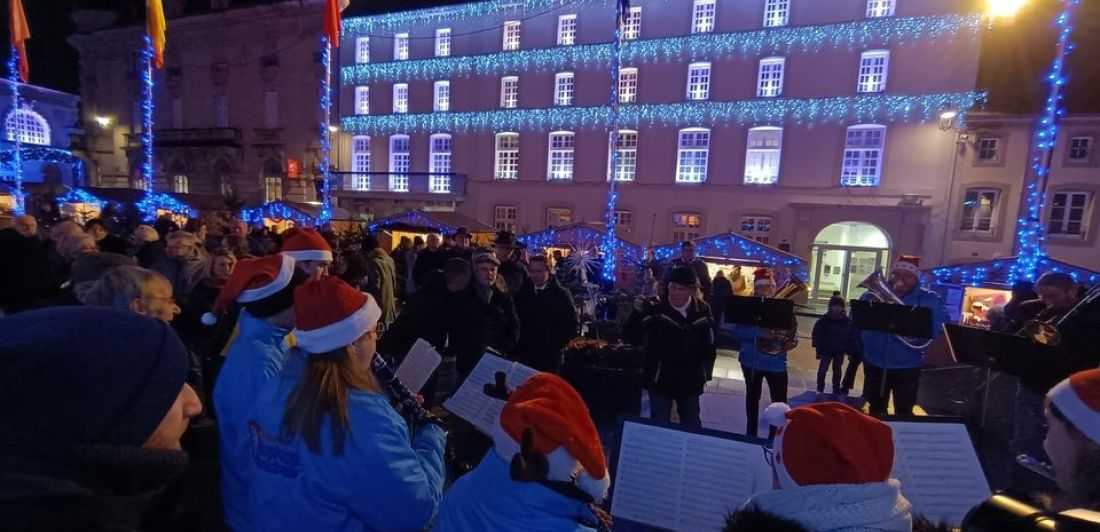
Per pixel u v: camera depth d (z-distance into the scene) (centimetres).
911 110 1652
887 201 1703
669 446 195
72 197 1933
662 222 2008
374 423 140
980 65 1728
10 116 3106
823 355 673
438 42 2375
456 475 244
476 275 416
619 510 188
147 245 539
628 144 2062
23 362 70
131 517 75
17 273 250
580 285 941
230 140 2680
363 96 2527
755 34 1822
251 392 169
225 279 332
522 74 2198
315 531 137
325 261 372
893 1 1667
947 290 1011
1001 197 1580
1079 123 1509
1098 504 127
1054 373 298
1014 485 306
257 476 144
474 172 2306
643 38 1995
